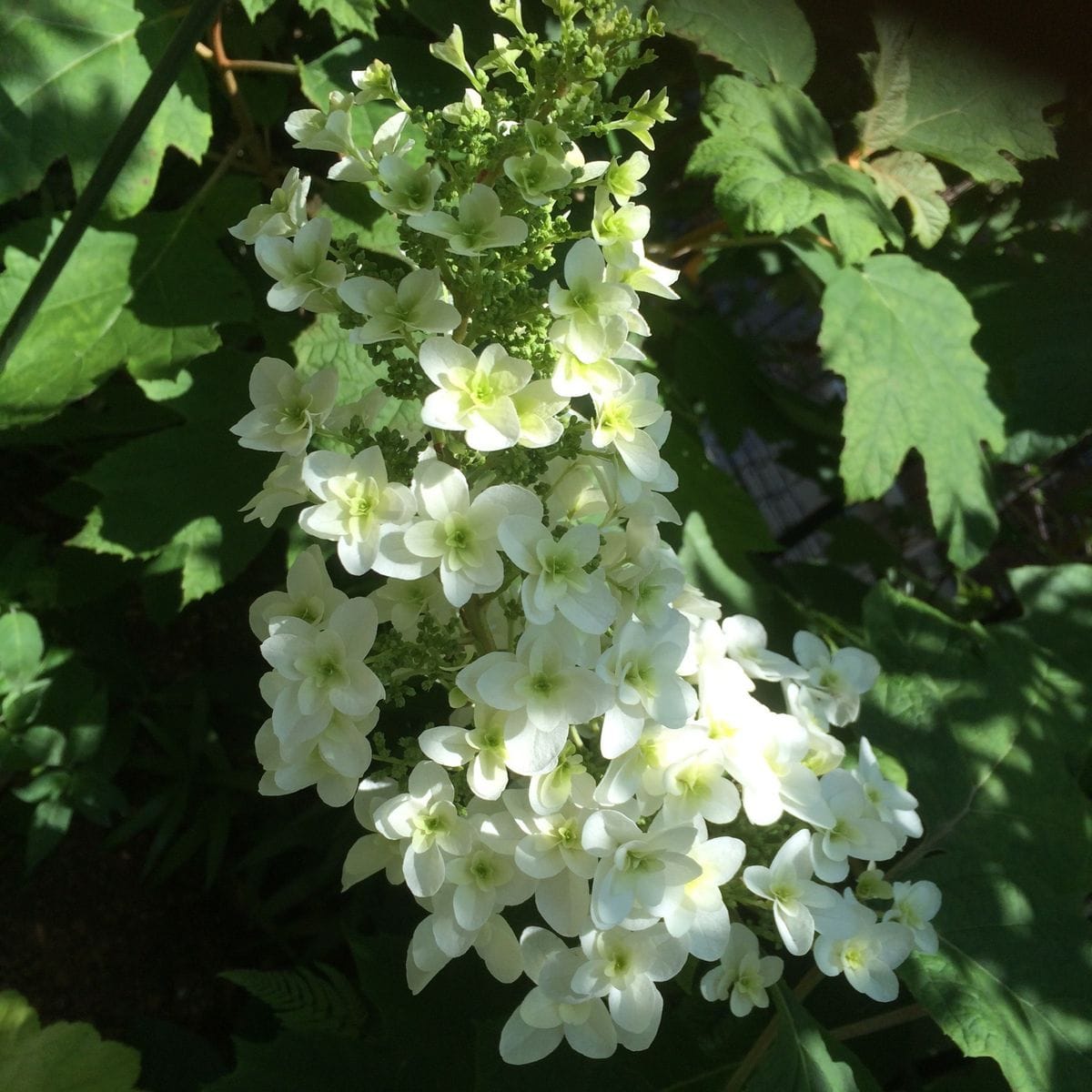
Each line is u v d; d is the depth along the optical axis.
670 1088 0.45
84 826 0.71
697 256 0.62
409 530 0.31
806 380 0.97
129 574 0.63
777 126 0.49
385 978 0.47
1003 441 0.57
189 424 0.53
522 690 0.31
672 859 0.32
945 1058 0.53
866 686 0.43
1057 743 0.51
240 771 0.69
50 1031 0.49
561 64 0.32
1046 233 0.62
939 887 0.47
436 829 0.32
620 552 0.35
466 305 0.33
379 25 0.55
